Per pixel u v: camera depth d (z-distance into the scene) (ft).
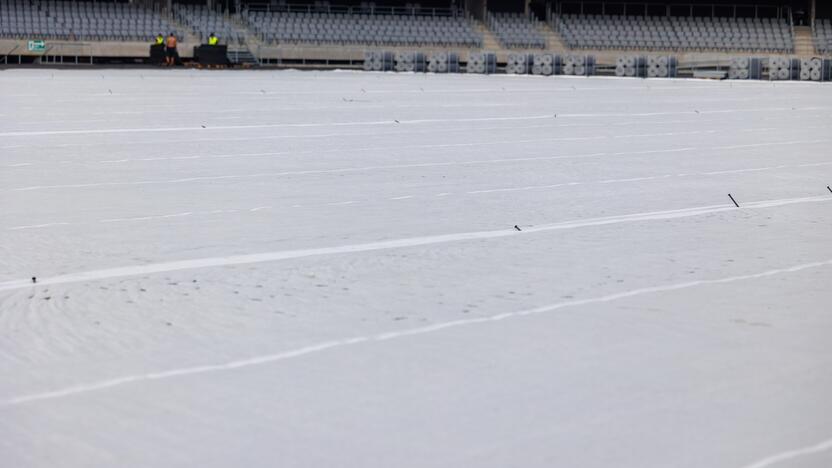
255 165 54.49
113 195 43.80
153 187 46.29
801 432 16.76
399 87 140.36
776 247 33.06
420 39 228.84
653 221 38.19
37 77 151.23
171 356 21.06
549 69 208.33
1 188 45.73
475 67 212.43
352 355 21.03
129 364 20.54
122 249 32.37
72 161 55.57
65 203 41.63
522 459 15.64
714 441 16.38
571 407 17.92
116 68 193.57
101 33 206.28
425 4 240.53
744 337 22.36
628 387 18.98
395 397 18.43
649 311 24.63
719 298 26.00
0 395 18.75
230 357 20.94
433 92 128.88
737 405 18.04
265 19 221.87
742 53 240.12
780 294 26.48
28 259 30.91
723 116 96.17
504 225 37.06
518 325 23.35
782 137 75.25
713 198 44.27
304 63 219.00
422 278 28.30
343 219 38.17
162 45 203.10
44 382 19.47
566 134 74.84
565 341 21.99
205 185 47.03
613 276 28.63
